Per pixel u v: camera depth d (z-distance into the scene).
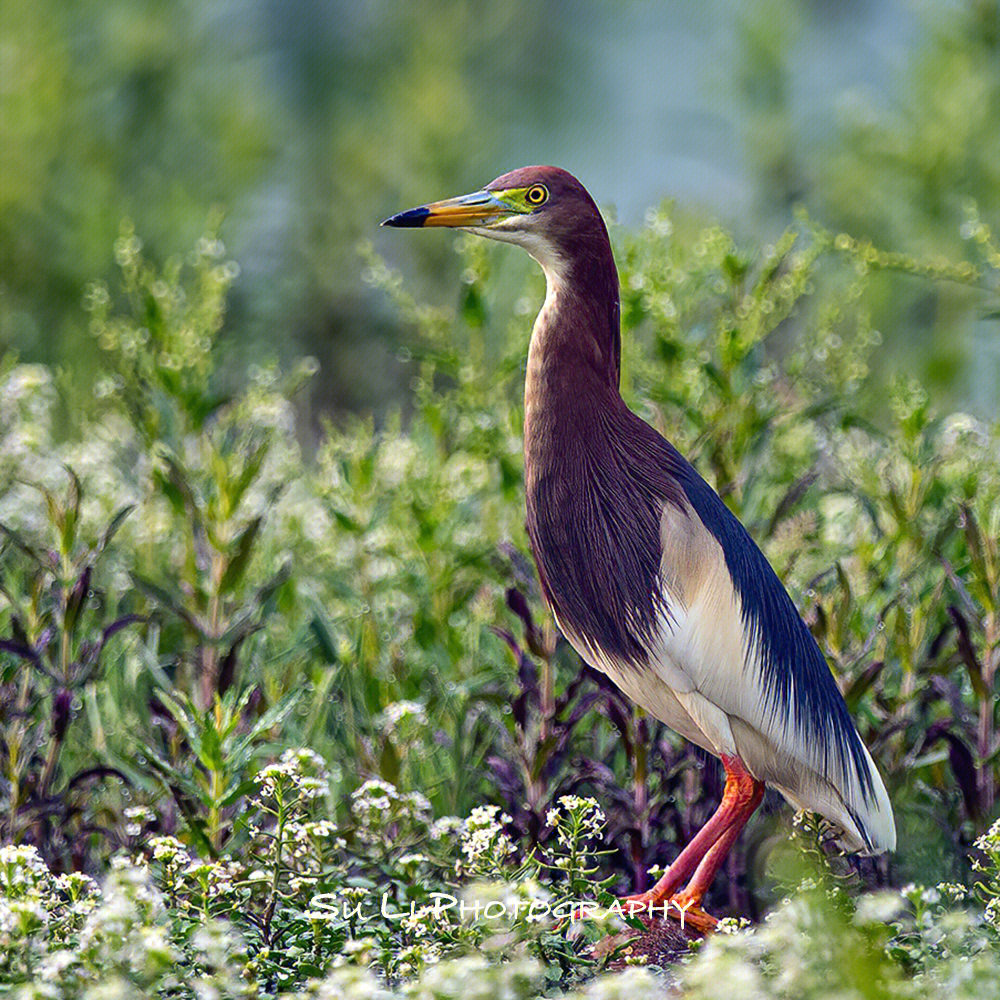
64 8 22.62
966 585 9.51
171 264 11.71
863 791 8.70
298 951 7.08
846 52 25.11
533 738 9.43
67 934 6.91
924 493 10.31
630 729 9.24
